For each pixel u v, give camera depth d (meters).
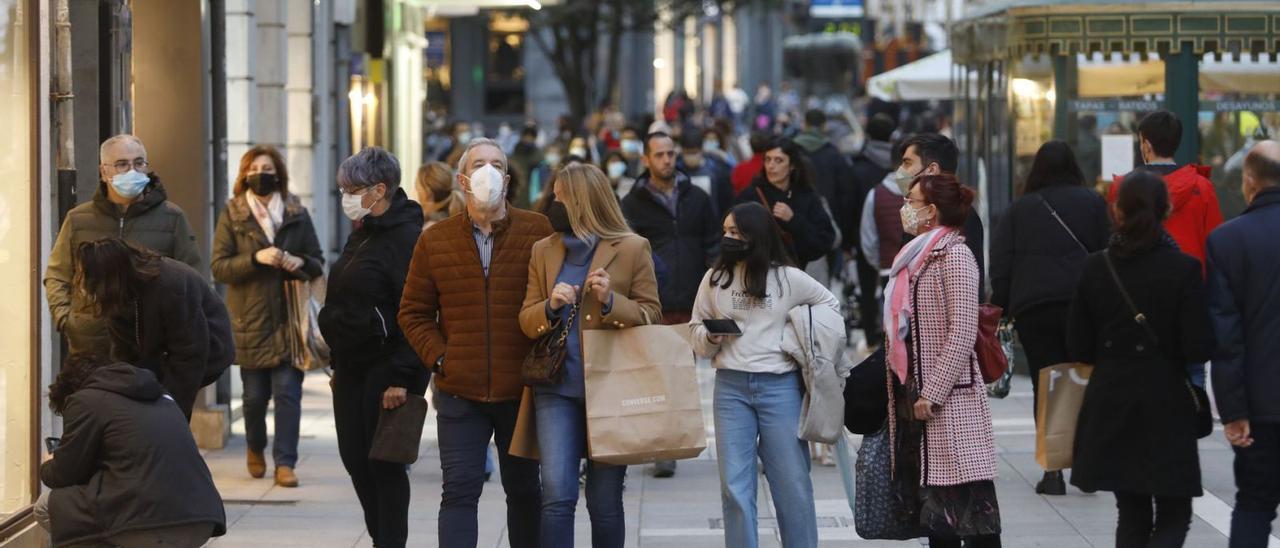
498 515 25.30
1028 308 24.92
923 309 18.62
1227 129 38.06
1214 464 28.23
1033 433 31.64
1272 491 18.84
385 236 20.64
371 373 20.56
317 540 23.58
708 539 23.53
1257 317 18.61
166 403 17.39
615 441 18.52
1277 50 36.69
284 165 27.23
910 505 18.91
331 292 20.66
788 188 28.66
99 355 17.56
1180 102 36.91
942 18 99.56
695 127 35.62
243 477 28.06
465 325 19.30
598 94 120.19
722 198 37.34
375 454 20.12
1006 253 25.28
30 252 21.88
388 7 57.31
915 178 19.06
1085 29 37.00
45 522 17.30
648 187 28.44
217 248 27.08
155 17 31.56
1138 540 19.20
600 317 18.77
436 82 135.38
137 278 18.64
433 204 28.66
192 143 31.73
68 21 23.38
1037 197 25.09
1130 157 37.44
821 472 28.44
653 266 19.39
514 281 19.33
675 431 18.62
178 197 31.75
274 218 27.11
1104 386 18.83
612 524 19.45
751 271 19.66
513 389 19.27
